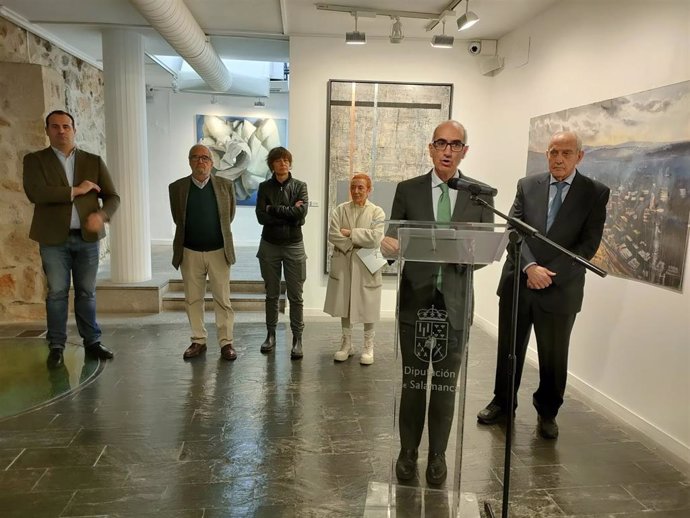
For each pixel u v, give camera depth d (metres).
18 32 4.38
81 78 5.73
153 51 5.38
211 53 4.89
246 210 7.96
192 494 2.05
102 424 2.62
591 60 3.14
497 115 4.48
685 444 2.40
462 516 1.90
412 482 1.86
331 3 3.74
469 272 1.72
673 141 2.48
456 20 3.95
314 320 4.70
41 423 2.62
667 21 2.52
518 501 2.06
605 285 2.99
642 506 2.05
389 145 4.68
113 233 4.80
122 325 4.36
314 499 2.04
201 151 3.37
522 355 2.64
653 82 2.62
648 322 2.65
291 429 2.61
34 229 3.30
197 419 2.70
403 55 4.58
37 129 4.19
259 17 4.11
